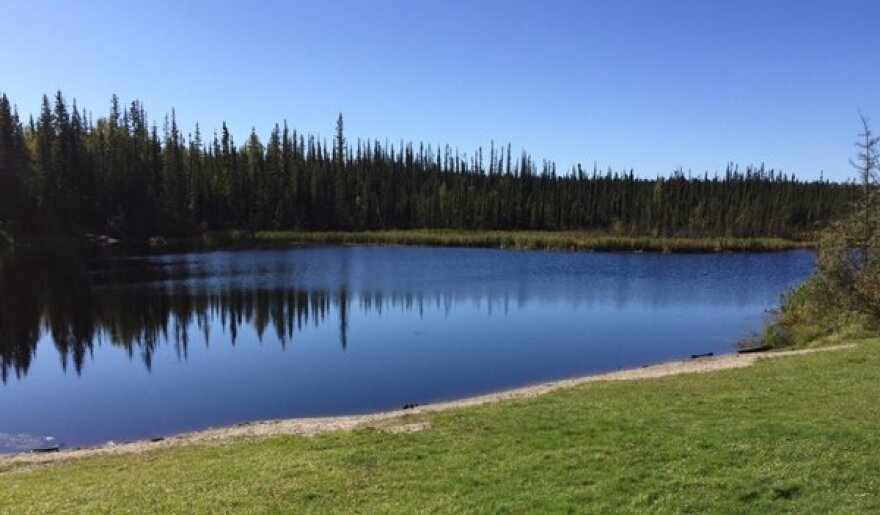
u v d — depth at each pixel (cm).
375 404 2048
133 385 2345
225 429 1738
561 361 2608
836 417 1128
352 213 10575
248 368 2567
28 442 1764
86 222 8044
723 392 1439
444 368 2514
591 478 901
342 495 891
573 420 1241
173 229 8694
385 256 7106
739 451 966
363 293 4503
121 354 2836
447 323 3484
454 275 5494
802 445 973
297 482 956
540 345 2930
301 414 1962
